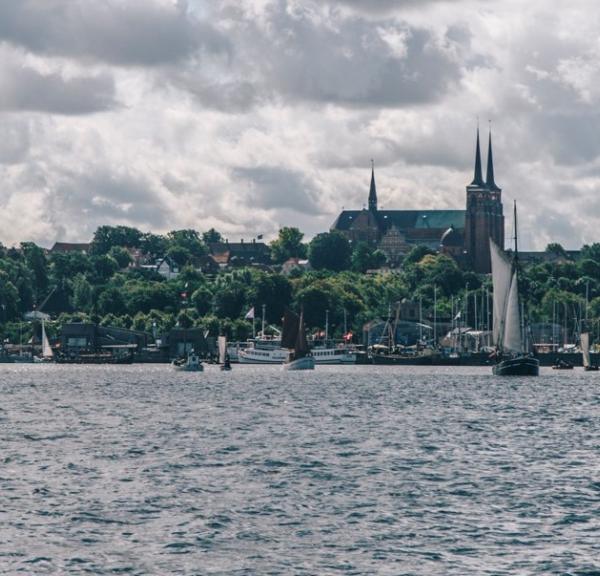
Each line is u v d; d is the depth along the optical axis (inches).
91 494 4463.6
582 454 5684.1
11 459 5388.8
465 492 4549.7
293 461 5354.3
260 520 4035.4
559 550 3639.3
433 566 3472.0
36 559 3523.6
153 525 3949.3
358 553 3607.3
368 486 4677.7
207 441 6141.7
